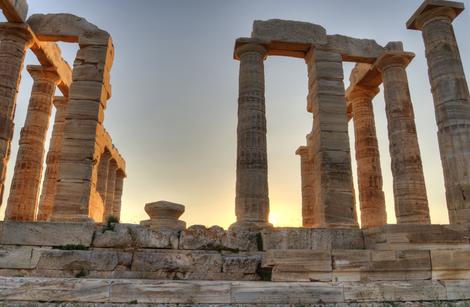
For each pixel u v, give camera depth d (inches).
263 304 325.4
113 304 311.0
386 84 713.0
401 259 392.5
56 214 550.6
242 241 481.1
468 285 366.9
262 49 684.7
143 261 422.9
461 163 546.3
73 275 410.3
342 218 600.1
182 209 617.3
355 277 381.1
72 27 653.3
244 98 650.2
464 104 575.2
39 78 781.3
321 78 673.0
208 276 424.8
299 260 381.1
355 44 722.8
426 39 632.4
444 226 455.8
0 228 450.0
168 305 315.0
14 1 614.2
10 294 307.1
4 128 606.9
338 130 645.3
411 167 659.4
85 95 605.6
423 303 349.7
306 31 699.4
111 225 464.8
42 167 755.4
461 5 619.8
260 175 607.2
